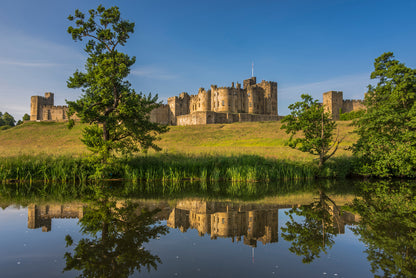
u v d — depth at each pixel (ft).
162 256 16.10
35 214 25.89
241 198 36.55
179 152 72.13
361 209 30.04
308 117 62.75
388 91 76.89
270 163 63.41
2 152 61.52
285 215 27.17
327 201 34.91
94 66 47.70
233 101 317.01
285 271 14.25
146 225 22.56
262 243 18.86
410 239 20.01
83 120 46.24
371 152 63.41
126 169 53.98
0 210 27.40
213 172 57.00
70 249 16.94
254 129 193.06
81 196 35.86
